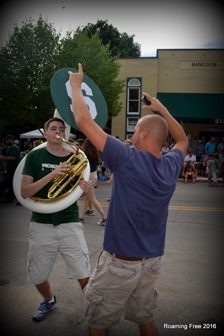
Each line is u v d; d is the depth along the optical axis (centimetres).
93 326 227
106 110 316
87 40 2125
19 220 717
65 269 438
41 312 316
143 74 2406
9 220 714
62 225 301
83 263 302
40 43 1859
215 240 590
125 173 206
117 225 210
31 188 287
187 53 2411
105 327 227
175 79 2442
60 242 303
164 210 216
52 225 301
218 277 418
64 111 293
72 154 312
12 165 910
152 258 218
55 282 398
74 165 306
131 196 206
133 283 215
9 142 988
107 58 2173
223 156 1642
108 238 215
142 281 222
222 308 341
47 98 1894
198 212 857
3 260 466
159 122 219
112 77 2142
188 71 2423
